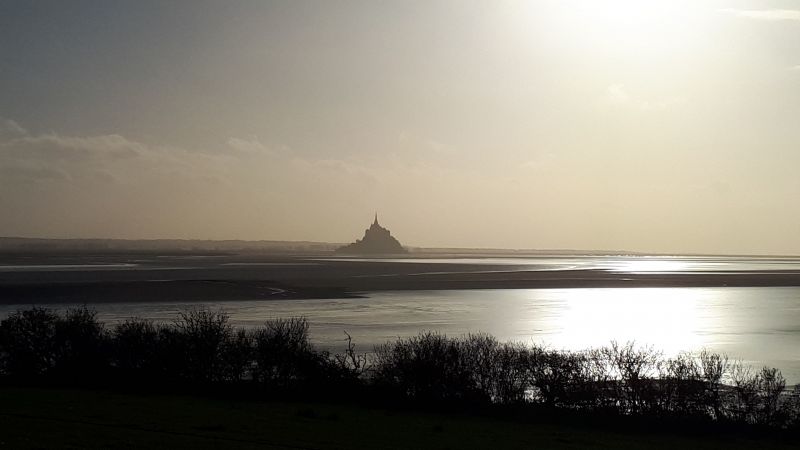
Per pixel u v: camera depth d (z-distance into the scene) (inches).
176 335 997.2
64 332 1028.5
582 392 835.4
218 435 677.9
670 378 853.8
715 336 1907.0
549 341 1775.3
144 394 917.8
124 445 625.3
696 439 741.9
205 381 952.3
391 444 669.9
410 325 2119.8
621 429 781.3
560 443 701.3
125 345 999.6
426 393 869.8
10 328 1035.9
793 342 1782.7
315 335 1856.5
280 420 761.0
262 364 943.0
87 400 847.1
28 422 711.1
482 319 2309.3
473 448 667.4
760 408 821.2
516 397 869.8
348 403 893.8
